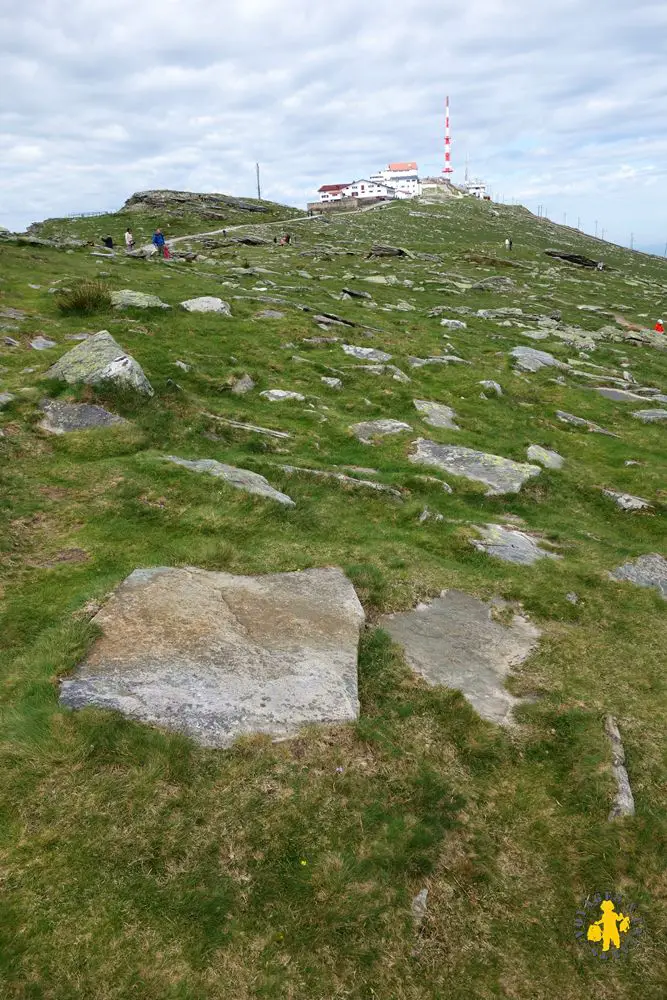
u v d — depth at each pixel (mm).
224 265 49750
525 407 24359
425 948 5340
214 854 5688
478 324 40125
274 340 25922
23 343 20234
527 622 10516
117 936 4941
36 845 5543
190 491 12836
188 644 8023
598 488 17453
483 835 6465
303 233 91688
